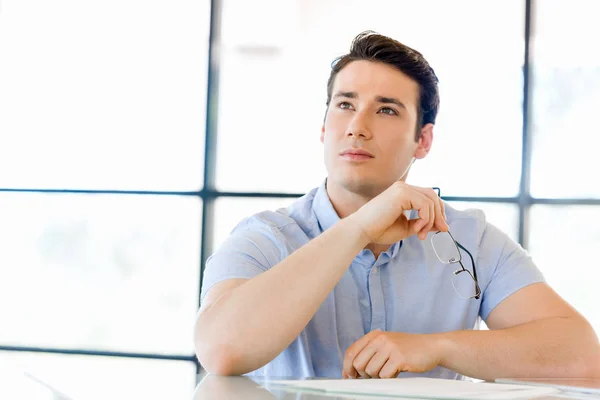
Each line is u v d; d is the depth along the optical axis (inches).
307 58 115.8
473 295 58.6
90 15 121.0
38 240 121.5
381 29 114.0
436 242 59.3
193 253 118.1
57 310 121.3
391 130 56.6
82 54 121.1
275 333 42.8
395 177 57.9
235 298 43.9
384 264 57.7
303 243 57.6
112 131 120.0
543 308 56.6
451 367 46.4
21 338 121.8
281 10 116.3
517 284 58.6
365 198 57.4
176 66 119.1
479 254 59.8
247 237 54.6
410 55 58.0
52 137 121.2
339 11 115.1
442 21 112.7
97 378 38.8
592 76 110.4
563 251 109.3
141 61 119.9
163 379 40.2
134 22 120.2
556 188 110.3
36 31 121.8
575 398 31.9
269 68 116.1
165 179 119.2
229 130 116.3
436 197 48.6
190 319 118.3
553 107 111.0
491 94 111.4
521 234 109.0
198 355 44.7
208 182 115.3
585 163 110.1
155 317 119.1
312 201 60.4
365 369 44.5
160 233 118.7
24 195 121.8
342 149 56.4
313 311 43.9
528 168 110.1
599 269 108.7
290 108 115.9
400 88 57.2
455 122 111.7
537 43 111.4
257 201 114.3
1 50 122.2
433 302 58.2
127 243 119.7
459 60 112.2
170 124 119.3
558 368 48.5
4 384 34.2
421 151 62.1
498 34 111.7
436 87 60.7
